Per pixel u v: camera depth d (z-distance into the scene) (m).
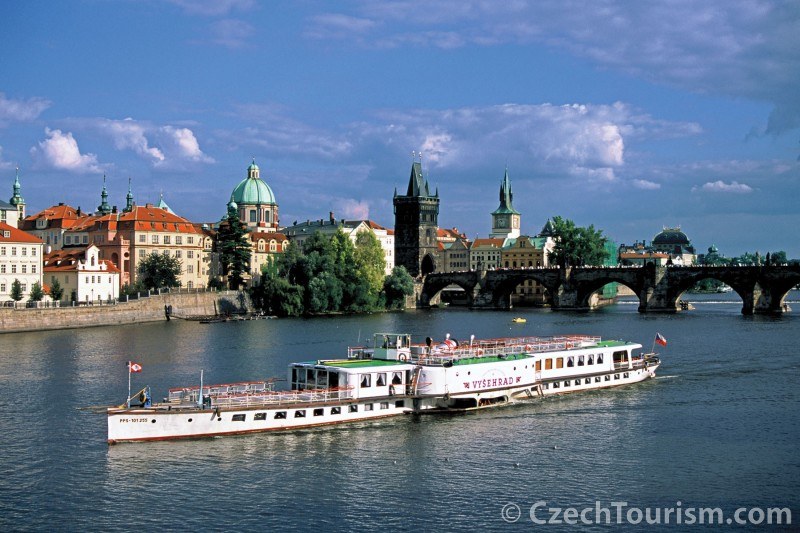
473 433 83.81
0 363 130.62
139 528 60.62
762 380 114.50
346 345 159.00
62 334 180.38
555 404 97.50
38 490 67.62
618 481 70.56
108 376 117.56
